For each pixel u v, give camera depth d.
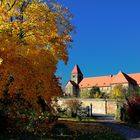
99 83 158.38
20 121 19.95
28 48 19.72
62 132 24.16
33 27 22.55
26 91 18.98
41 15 23.72
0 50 18.08
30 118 20.12
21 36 21.83
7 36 19.23
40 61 19.33
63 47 23.41
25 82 18.81
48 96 19.78
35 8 23.69
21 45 20.22
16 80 18.47
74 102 49.09
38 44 21.61
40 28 22.77
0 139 17.75
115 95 110.56
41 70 19.33
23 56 18.78
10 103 19.41
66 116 47.09
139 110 40.47
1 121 19.33
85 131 26.44
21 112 19.77
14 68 18.30
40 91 19.55
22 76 18.59
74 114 47.62
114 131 29.05
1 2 23.78
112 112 72.81
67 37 24.42
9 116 19.72
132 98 42.00
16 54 18.44
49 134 22.08
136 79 151.88
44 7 24.09
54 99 21.73
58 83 20.83
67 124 30.19
